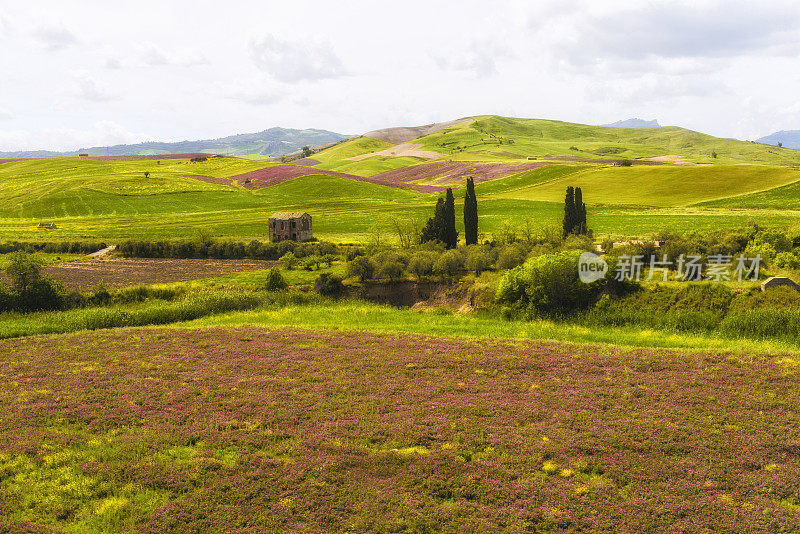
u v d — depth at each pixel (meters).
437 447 17.27
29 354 29.52
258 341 32.09
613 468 15.56
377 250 62.81
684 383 22.55
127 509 13.98
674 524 12.87
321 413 20.25
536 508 13.66
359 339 32.19
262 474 15.63
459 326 36.12
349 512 13.73
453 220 67.44
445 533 12.70
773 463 15.70
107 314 39.59
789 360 24.97
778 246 46.78
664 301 36.28
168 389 23.28
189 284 54.78
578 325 35.56
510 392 22.20
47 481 15.48
